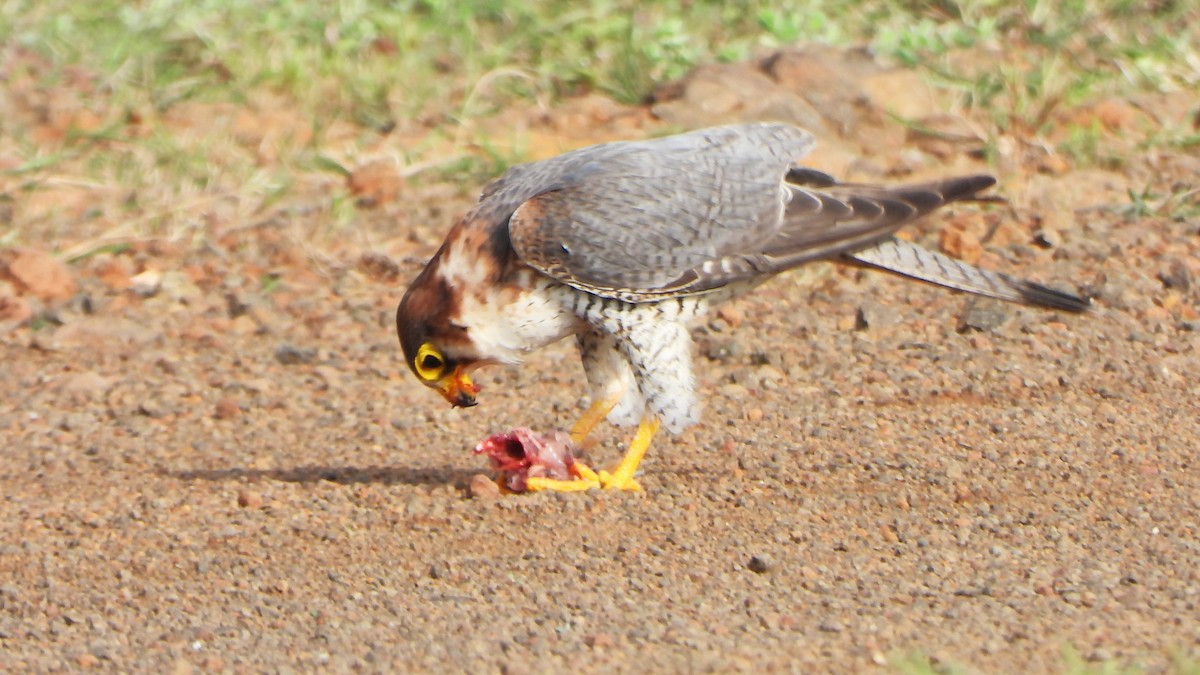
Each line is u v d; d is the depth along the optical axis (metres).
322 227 16.00
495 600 8.60
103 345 13.89
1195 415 11.32
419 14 20.00
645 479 10.55
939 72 18.23
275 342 13.93
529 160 16.92
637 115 17.86
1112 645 7.46
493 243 10.27
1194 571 8.55
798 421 11.50
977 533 9.33
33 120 17.94
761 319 13.69
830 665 7.38
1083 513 9.57
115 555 9.54
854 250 10.60
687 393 10.45
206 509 10.23
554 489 10.22
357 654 7.92
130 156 17.25
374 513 10.02
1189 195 15.90
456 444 11.50
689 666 7.45
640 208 10.18
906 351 12.86
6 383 13.11
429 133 17.84
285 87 18.52
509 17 19.78
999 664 7.30
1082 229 15.28
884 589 8.49
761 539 9.38
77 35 19.34
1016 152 17.05
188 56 19.06
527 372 12.95
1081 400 11.74
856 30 19.50
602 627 8.10
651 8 20.06
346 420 12.15
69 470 11.27
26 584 9.19
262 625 8.43
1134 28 19.25
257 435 11.90
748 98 17.62
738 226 10.36
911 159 17.05
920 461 10.55
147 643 8.24
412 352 10.56
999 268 14.52
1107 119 17.64
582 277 10.06
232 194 16.66
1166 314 13.41
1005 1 19.73
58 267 14.98
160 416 12.38
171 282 14.97
